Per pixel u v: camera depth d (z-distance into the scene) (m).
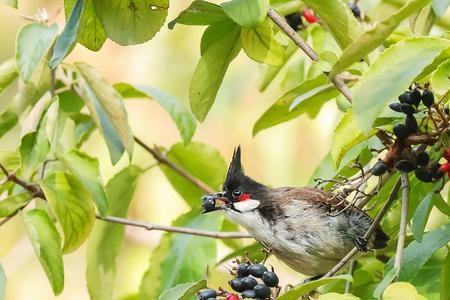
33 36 7.86
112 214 9.86
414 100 6.52
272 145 11.18
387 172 6.86
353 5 9.17
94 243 9.62
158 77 11.42
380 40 6.00
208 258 9.56
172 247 9.66
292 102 8.22
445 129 6.55
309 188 8.62
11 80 8.88
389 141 6.78
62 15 11.34
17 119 8.96
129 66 11.49
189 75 11.40
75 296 12.21
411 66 5.94
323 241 8.36
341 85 7.00
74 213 8.32
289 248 8.51
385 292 5.78
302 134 11.07
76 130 9.98
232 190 8.75
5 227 11.86
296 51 9.32
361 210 7.78
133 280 11.72
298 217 8.44
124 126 8.59
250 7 6.72
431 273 7.96
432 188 7.05
